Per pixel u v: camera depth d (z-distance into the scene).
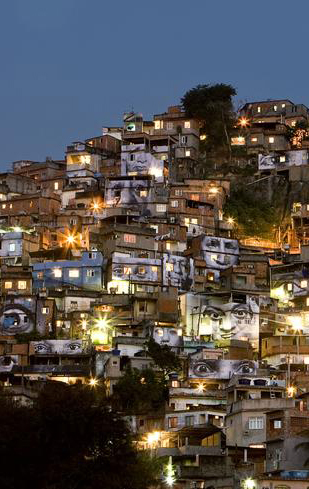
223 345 142.25
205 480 95.88
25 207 193.12
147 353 133.38
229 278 163.38
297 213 188.25
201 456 97.81
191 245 173.38
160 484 91.00
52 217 184.38
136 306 150.75
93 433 82.38
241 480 92.56
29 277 160.50
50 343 140.62
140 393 121.12
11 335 149.00
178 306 152.88
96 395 87.38
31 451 80.88
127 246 167.38
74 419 81.94
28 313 150.62
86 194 191.75
